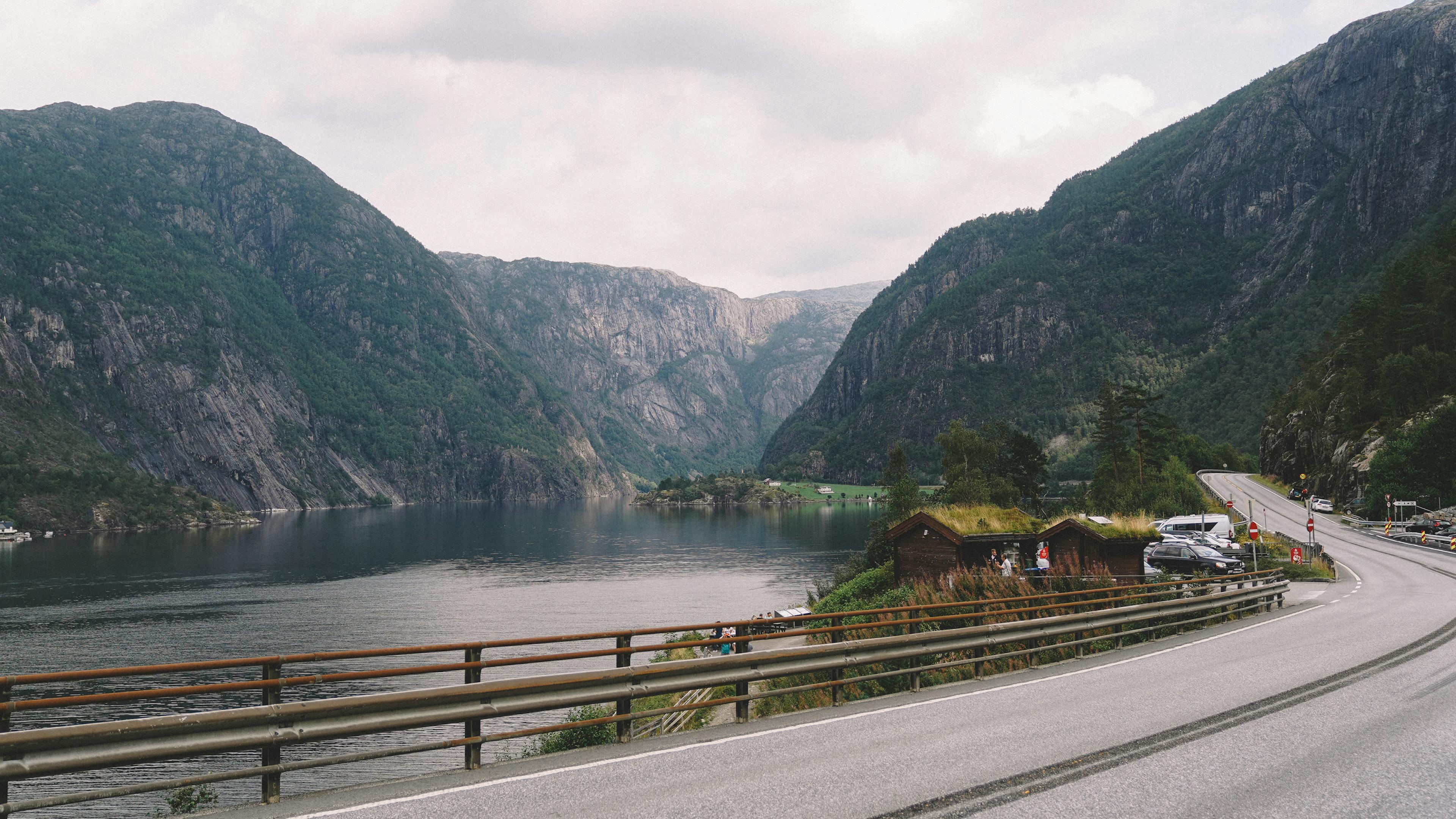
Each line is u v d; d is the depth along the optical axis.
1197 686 15.45
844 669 16.98
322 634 81.12
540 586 117.06
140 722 8.62
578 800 9.03
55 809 33.38
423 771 36.38
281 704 9.48
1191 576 41.12
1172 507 97.38
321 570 140.25
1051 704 14.05
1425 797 8.84
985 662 18.42
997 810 8.57
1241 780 9.49
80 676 8.53
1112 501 105.94
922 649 16.20
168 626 85.81
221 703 55.19
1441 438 93.62
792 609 59.28
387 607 98.19
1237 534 77.44
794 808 8.71
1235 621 27.42
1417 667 16.84
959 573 36.00
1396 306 135.38
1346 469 112.50
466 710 10.61
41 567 142.62
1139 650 21.38
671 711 12.60
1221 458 191.12
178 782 8.78
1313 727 12.01
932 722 12.92
